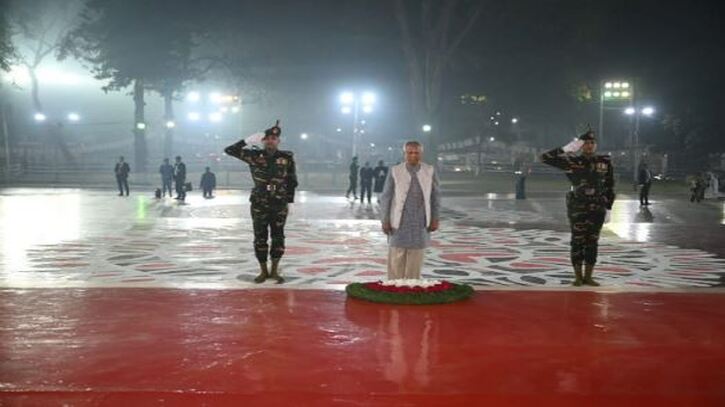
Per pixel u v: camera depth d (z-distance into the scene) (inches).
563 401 186.1
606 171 349.4
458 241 598.2
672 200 1327.5
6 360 216.2
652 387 196.9
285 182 355.9
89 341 238.4
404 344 236.8
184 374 203.6
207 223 727.7
